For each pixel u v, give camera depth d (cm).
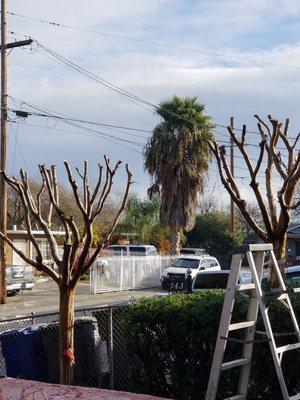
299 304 632
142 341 718
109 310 842
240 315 634
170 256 3447
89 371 834
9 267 2741
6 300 2516
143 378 724
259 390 636
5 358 838
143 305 717
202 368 669
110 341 836
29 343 833
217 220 4666
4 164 2461
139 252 3747
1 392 270
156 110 3456
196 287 1684
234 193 721
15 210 4288
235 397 591
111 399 265
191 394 679
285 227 691
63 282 720
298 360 621
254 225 715
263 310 550
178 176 3419
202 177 3444
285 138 762
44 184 800
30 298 2703
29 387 280
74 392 274
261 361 632
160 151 3412
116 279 3100
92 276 2962
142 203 4416
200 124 3422
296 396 563
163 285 3094
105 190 745
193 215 3494
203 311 664
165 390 709
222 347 557
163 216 3494
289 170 730
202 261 3144
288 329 621
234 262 564
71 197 3988
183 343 689
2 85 2470
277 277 594
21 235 3491
